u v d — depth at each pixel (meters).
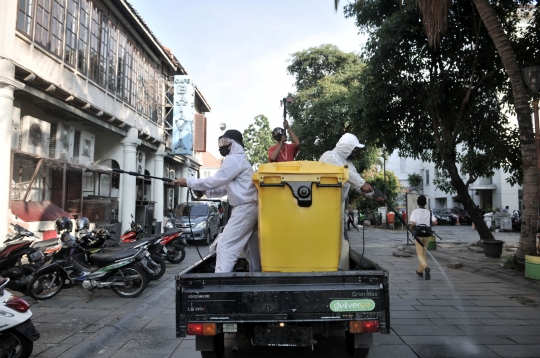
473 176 12.87
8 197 9.28
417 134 13.48
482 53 11.30
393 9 12.48
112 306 6.62
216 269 4.04
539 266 7.90
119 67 15.70
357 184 4.41
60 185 12.96
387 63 11.69
